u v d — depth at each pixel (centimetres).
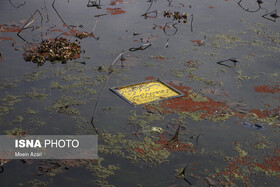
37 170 218
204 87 331
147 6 559
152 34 449
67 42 401
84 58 375
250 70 369
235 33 466
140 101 301
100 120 272
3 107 282
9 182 207
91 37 429
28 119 269
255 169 230
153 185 211
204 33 461
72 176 214
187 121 278
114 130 262
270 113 295
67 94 306
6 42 401
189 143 252
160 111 288
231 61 387
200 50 411
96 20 484
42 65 356
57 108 285
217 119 282
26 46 394
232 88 332
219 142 255
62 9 521
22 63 356
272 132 270
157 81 337
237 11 555
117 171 221
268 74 362
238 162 236
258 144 255
